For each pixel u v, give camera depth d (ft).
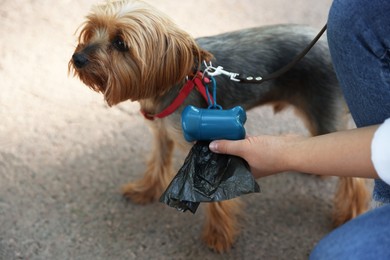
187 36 6.13
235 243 7.92
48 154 8.95
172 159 8.38
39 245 7.58
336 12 4.56
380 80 4.55
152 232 7.96
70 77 10.45
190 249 7.79
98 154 9.05
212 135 4.91
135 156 9.11
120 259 7.54
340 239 3.99
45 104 9.86
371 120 4.88
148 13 5.98
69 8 12.12
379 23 4.27
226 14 12.48
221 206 7.57
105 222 8.02
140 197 8.33
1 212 7.95
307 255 7.82
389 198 5.08
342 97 7.55
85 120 9.64
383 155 3.65
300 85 7.54
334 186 8.91
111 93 6.19
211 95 6.73
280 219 8.32
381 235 3.77
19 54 10.80
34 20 11.68
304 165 4.43
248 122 9.94
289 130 9.87
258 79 6.31
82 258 7.48
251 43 7.30
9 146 8.98
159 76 6.12
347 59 4.68
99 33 6.14
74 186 8.48
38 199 8.21
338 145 4.12
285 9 12.78
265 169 4.85
